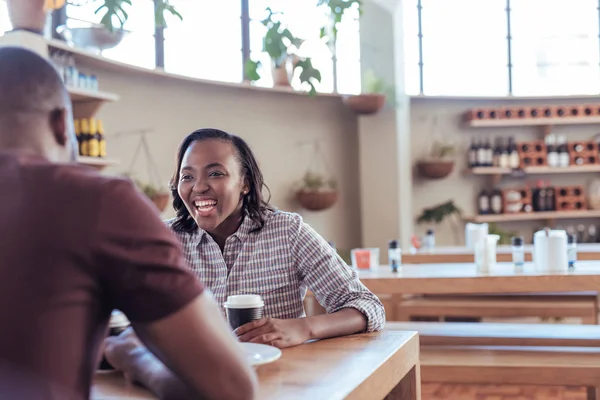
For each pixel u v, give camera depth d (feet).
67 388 2.92
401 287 11.21
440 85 24.70
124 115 17.42
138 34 17.90
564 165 24.14
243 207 6.59
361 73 21.84
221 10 19.92
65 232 2.94
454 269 12.34
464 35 24.79
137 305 3.09
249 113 20.59
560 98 25.38
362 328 6.01
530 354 10.21
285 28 9.29
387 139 21.62
